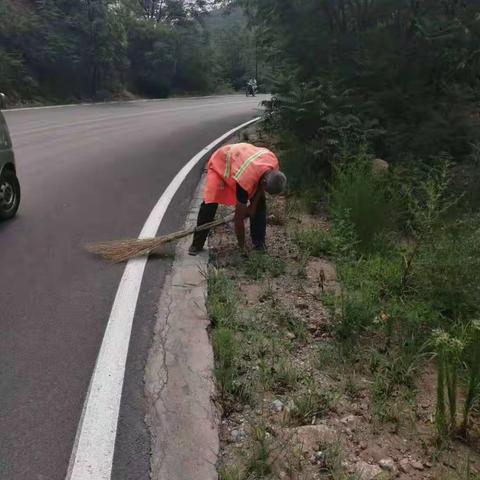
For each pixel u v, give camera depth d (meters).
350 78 10.46
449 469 3.04
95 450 3.02
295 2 11.57
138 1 40.66
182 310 4.54
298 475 2.90
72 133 14.06
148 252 5.73
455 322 4.40
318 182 8.46
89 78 28.00
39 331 4.16
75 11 26.30
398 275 5.06
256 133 13.76
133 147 12.48
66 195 7.93
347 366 3.90
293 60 11.49
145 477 2.86
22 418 3.22
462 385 3.74
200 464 2.95
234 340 4.02
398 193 6.95
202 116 21.38
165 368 3.75
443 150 8.94
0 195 6.48
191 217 7.15
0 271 5.16
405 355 4.00
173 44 37.66
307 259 5.79
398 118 9.94
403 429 3.32
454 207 6.77
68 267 5.33
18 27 23.20
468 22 9.78
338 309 4.61
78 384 3.56
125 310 4.54
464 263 4.70
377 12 10.89
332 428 3.28
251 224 5.82
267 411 3.39
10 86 21.78
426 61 10.19
